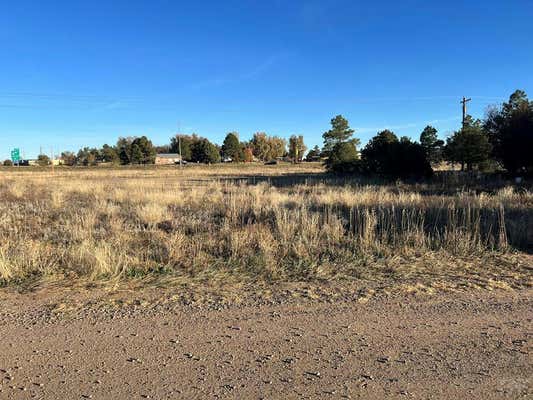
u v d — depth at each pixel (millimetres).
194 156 118688
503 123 27094
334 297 4848
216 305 4609
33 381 3066
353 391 2924
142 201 15531
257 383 3027
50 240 8578
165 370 3211
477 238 7723
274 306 4566
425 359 3363
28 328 4004
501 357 3393
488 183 22859
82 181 33250
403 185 23297
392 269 6012
